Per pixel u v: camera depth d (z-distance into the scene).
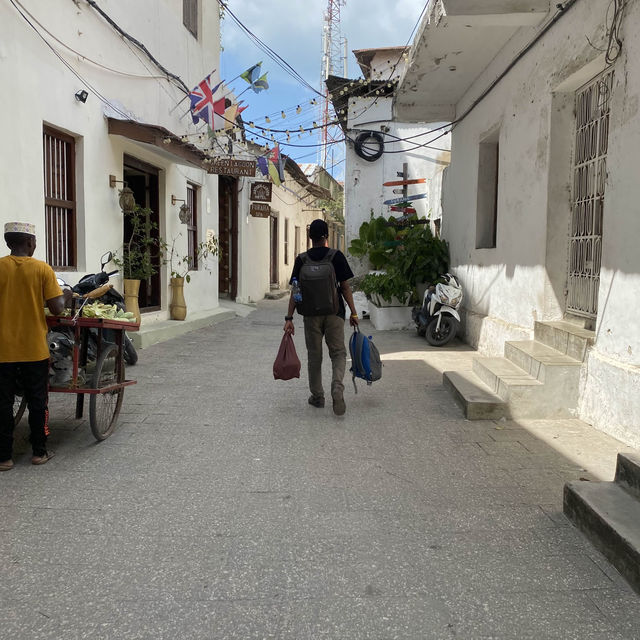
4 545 2.95
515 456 4.31
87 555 2.86
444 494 3.64
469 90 9.56
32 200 6.44
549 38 6.18
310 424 5.09
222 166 11.01
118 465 4.07
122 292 8.76
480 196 9.09
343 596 2.55
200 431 4.86
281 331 11.49
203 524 3.21
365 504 3.49
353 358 5.60
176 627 2.33
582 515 3.12
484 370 6.01
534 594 2.57
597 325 5.02
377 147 15.38
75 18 7.32
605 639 2.28
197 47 12.16
